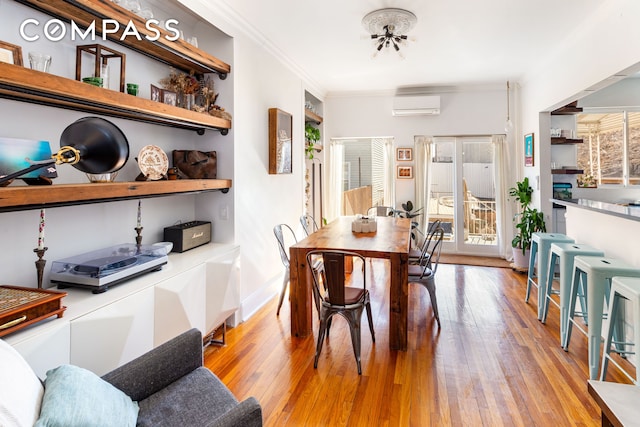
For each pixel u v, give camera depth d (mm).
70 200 1678
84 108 2039
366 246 2951
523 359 2586
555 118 4836
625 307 2605
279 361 2590
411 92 5867
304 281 2957
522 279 4582
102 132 1940
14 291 1572
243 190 3326
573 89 3611
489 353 2680
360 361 2488
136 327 1906
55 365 1479
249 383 2311
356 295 2643
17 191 1448
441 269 5078
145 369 1503
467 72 4883
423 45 3840
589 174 5094
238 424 1144
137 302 1912
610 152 5039
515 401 2102
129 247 2316
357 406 2072
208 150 3182
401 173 5992
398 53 3742
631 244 2613
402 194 6012
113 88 2389
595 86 3264
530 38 3645
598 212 2982
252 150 3504
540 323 3223
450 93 5746
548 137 4625
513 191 5465
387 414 2002
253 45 3498
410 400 2125
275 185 4078
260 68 3662
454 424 1914
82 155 1902
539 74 4605
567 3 2893
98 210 2301
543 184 4625
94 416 1131
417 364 2531
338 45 3828
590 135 5078
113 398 1281
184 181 2488
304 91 5012
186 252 2795
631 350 2523
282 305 3760
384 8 2965
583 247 2947
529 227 4727
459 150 5891
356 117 6094
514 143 5566
